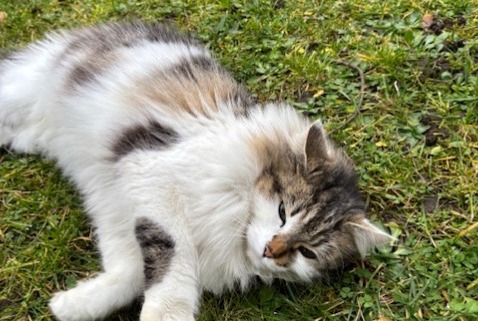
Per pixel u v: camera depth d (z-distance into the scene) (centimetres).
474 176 84
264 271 76
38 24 102
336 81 94
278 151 76
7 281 76
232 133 77
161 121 78
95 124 82
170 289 72
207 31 101
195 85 81
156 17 104
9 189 84
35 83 88
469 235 79
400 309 75
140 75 83
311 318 74
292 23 101
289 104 89
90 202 81
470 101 90
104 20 102
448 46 96
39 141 88
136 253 76
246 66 96
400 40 98
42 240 79
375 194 84
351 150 88
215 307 76
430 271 77
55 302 72
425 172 85
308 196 74
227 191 75
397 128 89
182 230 74
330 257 75
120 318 74
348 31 100
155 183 75
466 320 73
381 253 79
